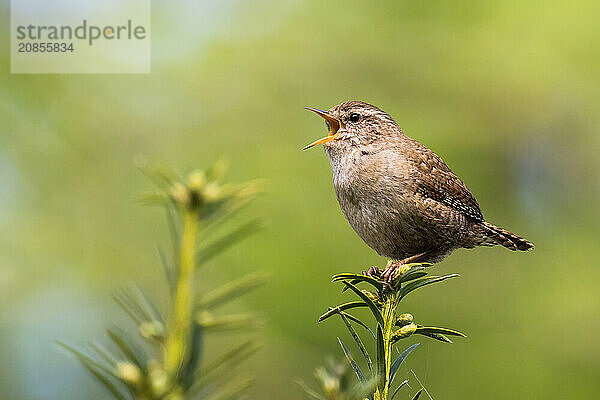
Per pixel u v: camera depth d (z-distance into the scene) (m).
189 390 1.96
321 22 12.35
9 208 11.25
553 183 11.47
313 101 12.04
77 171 11.70
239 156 11.49
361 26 12.13
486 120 11.55
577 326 9.84
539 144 11.62
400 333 3.64
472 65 11.59
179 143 11.98
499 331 9.97
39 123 11.73
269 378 9.12
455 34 11.74
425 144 11.38
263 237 9.36
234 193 2.27
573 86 11.46
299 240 9.53
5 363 10.45
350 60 12.12
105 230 11.35
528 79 11.45
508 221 11.20
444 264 10.44
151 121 12.15
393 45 11.94
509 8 11.55
